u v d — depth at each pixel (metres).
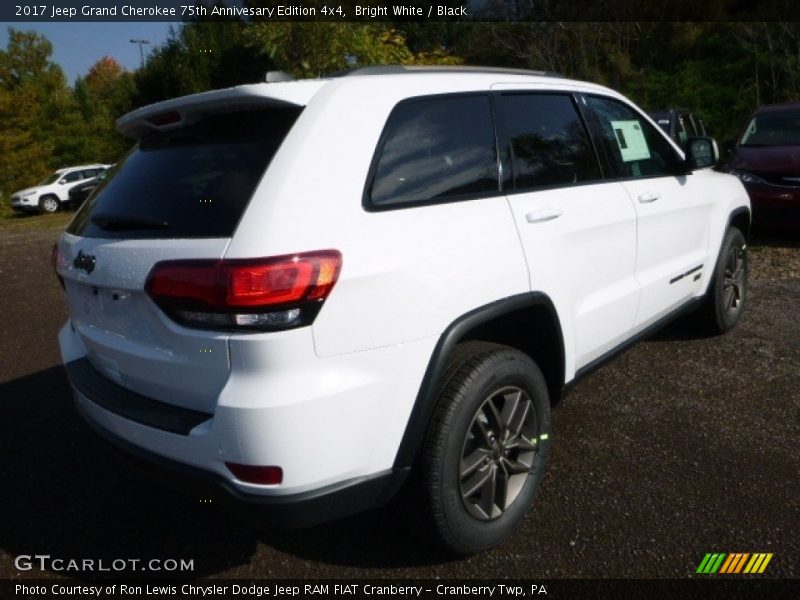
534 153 2.78
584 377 3.04
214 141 2.26
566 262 2.72
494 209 2.45
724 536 2.48
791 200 6.72
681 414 3.46
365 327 2.00
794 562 2.33
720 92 15.01
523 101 2.83
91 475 3.19
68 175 21.98
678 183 3.73
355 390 1.98
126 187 2.42
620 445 3.17
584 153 3.08
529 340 2.77
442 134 2.43
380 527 2.67
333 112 2.13
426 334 2.14
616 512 2.66
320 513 2.00
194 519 2.81
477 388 2.26
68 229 2.72
